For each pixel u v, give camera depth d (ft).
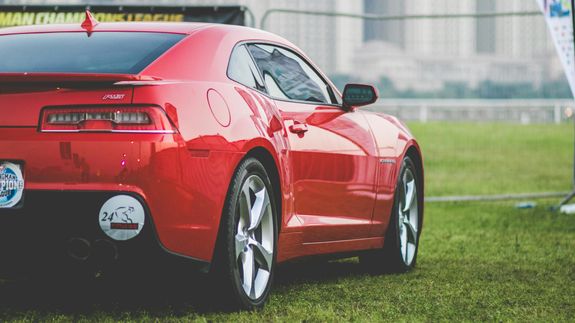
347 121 21.62
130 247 15.07
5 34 18.56
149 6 37.58
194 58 17.21
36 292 19.30
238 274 16.79
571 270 24.36
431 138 74.49
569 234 34.30
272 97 18.84
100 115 15.12
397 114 85.71
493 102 82.74
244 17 37.83
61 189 14.97
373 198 22.41
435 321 16.99
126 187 14.92
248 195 17.04
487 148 71.51
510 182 59.16
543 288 21.12
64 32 18.28
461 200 50.29
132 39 17.65
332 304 18.54
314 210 19.84
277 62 19.84
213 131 16.08
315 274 23.13
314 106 20.43
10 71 16.83
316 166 19.76
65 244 15.12
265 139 17.46
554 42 38.68
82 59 16.99
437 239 32.63
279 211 18.34
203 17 37.88
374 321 16.61
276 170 18.03
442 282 21.99
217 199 16.03
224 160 16.17
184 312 16.99
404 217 24.48
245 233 17.22
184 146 15.42
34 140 15.14
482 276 23.08
